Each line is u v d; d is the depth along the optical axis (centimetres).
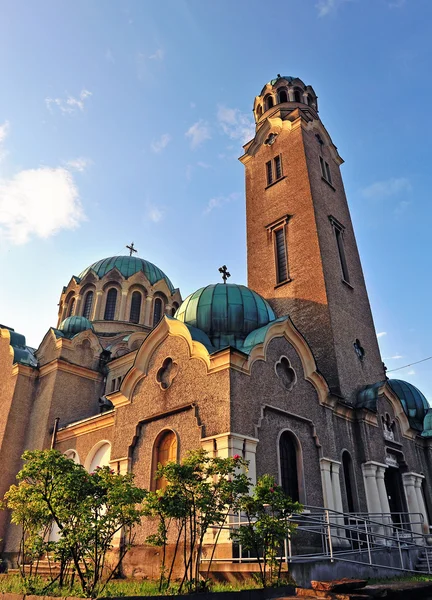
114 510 1092
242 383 1683
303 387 1986
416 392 3198
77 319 3212
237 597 1019
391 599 1142
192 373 1792
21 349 3061
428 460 2742
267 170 3384
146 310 3944
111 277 3972
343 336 2558
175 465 1184
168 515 1145
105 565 1695
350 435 2211
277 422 1773
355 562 1388
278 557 1292
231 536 1184
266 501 1164
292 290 2748
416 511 2369
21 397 2853
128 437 1936
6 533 2492
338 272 2812
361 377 2566
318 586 1080
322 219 2919
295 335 2052
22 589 1155
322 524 1487
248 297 2244
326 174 3344
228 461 1208
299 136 3253
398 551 1770
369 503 2094
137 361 2058
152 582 1341
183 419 1741
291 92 3700
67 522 1130
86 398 2900
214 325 2111
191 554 1161
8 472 2638
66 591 1080
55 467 1159
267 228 3088
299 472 1784
